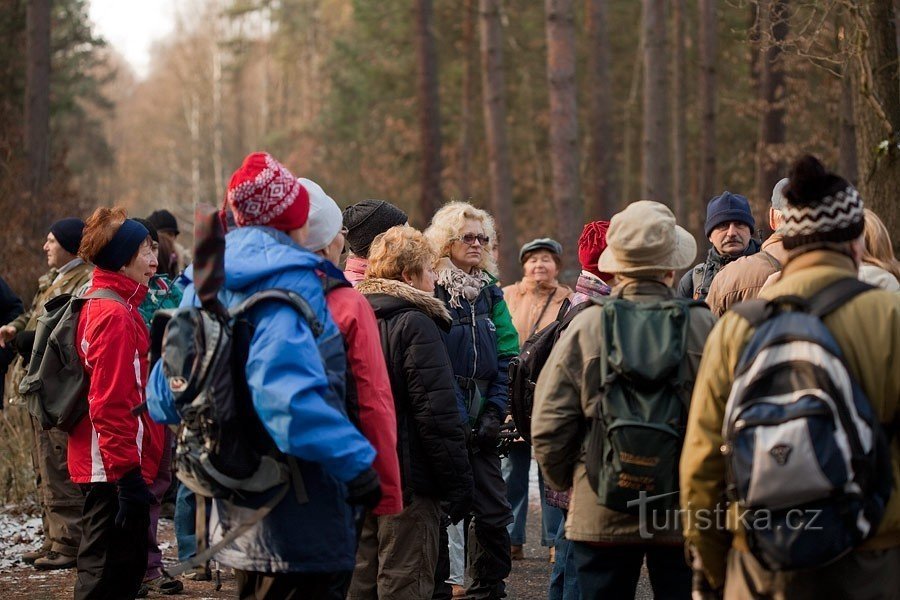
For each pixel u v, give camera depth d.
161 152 72.19
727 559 3.34
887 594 3.12
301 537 3.52
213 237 3.41
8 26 25.02
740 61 30.25
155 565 6.36
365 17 36.38
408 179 36.44
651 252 4.00
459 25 34.47
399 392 4.92
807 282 3.22
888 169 8.31
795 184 3.28
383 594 5.00
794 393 2.97
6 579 6.56
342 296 4.04
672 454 3.72
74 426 5.20
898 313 3.15
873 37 8.44
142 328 5.16
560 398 3.97
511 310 8.03
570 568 5.03
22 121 24.28
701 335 3.84
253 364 3.39
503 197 23.92
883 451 3.03
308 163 41.72
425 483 4.96
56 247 6.99
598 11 25.19
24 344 6.73
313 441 3.33
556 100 19.86
